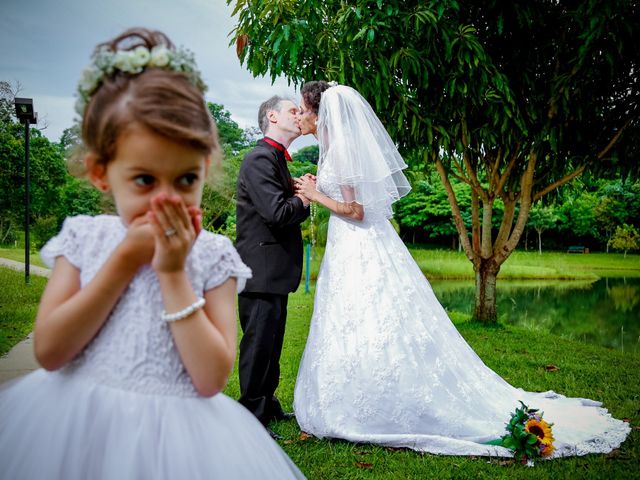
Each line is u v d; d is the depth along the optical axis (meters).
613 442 2.94
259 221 3.04
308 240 14.30
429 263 18.48
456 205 6.98
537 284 16.12
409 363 3.03
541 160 6.46
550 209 28.61
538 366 4.73
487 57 5.34
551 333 6.97
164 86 0.97
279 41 5.05
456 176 6.94
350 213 3.17
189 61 1.08
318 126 3.25
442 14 5.13
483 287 7.05
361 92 5.36
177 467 0.99
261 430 1.22
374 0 5.14
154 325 1.06
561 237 33.62
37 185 22.47
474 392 3.20
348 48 5.44
